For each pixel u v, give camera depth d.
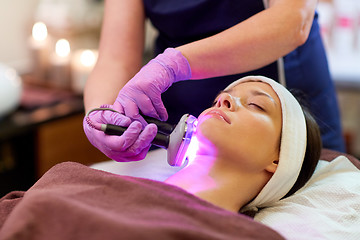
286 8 1.19
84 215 0.89
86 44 2.89
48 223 0.91
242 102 1.24
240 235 0.93
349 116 3.11
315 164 1.27
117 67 1.36
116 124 1.13
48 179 1.13
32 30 2.71
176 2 1.47
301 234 1.12
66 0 2.82
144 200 0.98
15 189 2.35
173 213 0.95
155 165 1.40
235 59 1.18
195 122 1.19
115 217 0.89
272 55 1.20
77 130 2.40
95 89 1.31
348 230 1.12
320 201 1.22
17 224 0.91
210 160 1.19
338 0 2.61
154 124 1.11
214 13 1.44
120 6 1.46
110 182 1.04
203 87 1.49
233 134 1.16
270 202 1.26
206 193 1.16
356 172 1.32
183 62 1.16
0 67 2.19
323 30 2.60
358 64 2.48
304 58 1.54
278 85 1.27
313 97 1.59
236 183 1.19
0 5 2.60
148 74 1.15
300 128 1.22
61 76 2.50
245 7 1.41
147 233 0.84
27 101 2.32
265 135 1.18
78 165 1.15
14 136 2.24
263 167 1.19
